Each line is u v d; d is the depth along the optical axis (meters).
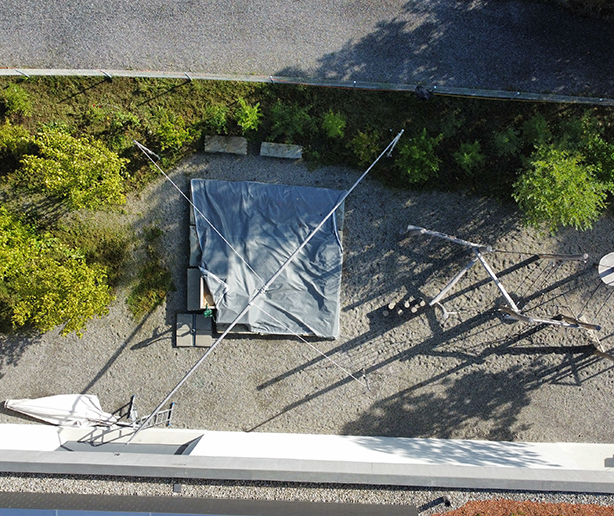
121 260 9.52
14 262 8.10
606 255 9.16
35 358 9.52
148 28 9.50
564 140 8.76
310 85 9.45
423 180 9.43
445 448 8.99
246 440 8.98
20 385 9.52
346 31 9.52
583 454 9.52
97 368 9.56
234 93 9.48
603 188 8.28
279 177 9.56
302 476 7.23
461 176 9.48
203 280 9.31
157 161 9.46
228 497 7.42
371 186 9.56
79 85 9.44
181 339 9.55
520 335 9.60
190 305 9.47
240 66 9.52
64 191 8.61
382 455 8.25
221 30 9.51
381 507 7.46
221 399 9.60
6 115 9.36
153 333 9.59
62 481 7.41
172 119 9.34
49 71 9.45
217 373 9.60
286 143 9.45
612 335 9.58
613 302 9.59
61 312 8.14
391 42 9.51
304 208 9.46
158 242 9.55
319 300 9.51
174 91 9.47
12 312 9.38
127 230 9.52
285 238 9.45
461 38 9.49
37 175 9.39
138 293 9.55
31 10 9.47
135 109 9.46
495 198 9.55
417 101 9.44
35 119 9.43
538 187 8.05
